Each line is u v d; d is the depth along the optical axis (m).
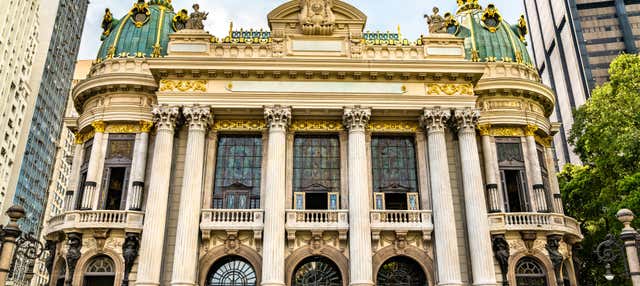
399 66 32.53
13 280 65.06
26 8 80.50
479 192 30.81
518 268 31.39
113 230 30.64
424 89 32.97
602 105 35.38
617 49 106.94
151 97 33.97
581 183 38.38
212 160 32.50
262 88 32.50
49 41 94.25
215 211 30.48
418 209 31.98
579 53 107.38
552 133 37.62
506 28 39.47
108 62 35.38
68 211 31.61
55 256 31.92
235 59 32.16
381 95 32.28
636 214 29.16
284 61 32.19
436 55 34.22
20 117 80.88
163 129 31.39
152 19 38.59
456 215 31.50
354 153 31.20
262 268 28.94
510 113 34.16
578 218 40.81
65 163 108.62
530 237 31.22
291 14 35.38
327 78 32.78
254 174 32.81
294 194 32.06
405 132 33.69
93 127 33.88
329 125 33.56
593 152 37.09
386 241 30.80
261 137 33.72
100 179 32.53
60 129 105.31
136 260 29.80
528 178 33.50
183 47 33.75
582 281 40.50
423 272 30.62
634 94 33.28
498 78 34.41
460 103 32.53
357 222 29.66
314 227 30.14
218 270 30.41
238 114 32.84
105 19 40.00
